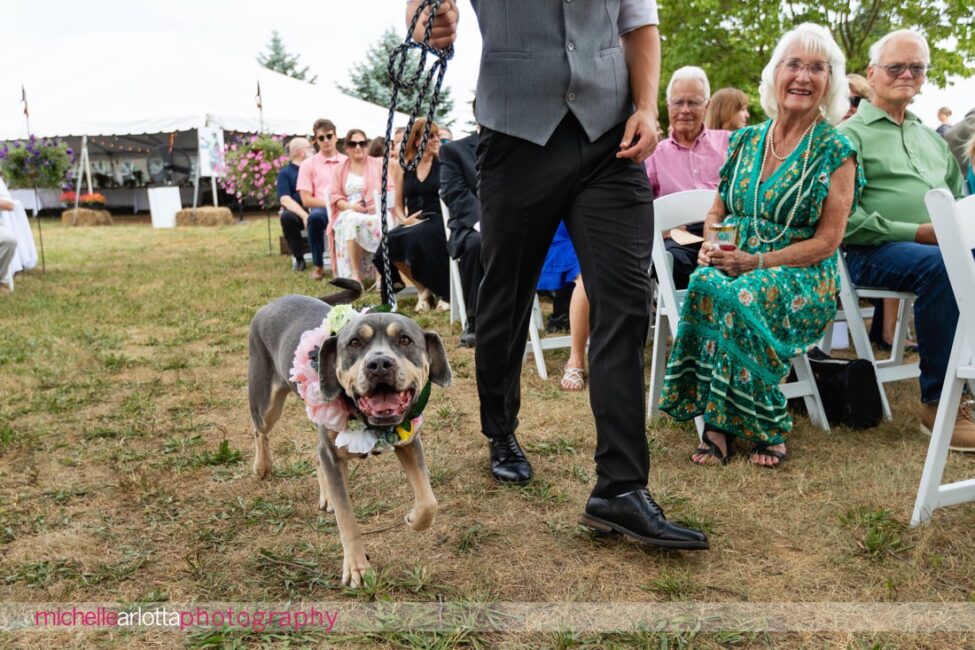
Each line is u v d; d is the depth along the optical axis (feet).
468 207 19.99
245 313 24.80
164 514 10.70
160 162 90.89
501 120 9.61
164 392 16.55
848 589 8.52
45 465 12.56
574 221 9.65
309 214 33.37
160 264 39.22
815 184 12.31
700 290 12.21
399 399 8.09
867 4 57.36
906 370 14.64
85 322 23.88
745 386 11.78
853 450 12.65
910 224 13.91
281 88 75.92
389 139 9.01
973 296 9.47
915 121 15.37
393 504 10.83
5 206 33.04
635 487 9.32
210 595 8.61
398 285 26.81
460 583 8.77
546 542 9.70
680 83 17.80
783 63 12.32
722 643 7.61
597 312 9.41
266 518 10.50
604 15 9.52
